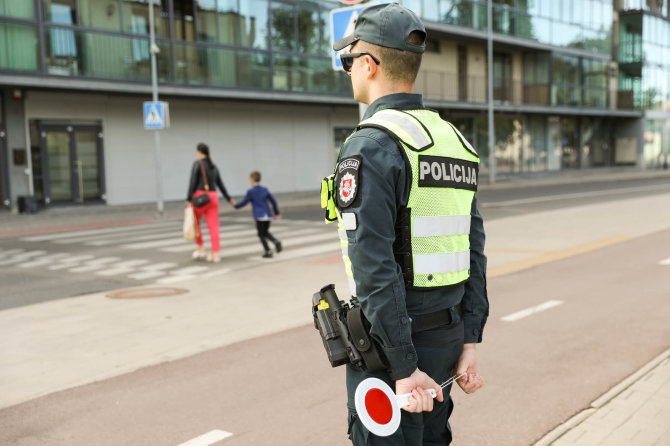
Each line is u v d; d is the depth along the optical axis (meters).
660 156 47.28
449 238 1.91
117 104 20.47
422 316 1.89
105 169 20.39
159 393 4.26
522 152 37.09
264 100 23.31
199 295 7.52
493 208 18.52
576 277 7.95
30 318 6.45
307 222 16.06
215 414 3.89
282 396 4.17
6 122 18.31
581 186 29.66
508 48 34.59
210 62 21.14
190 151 22.48
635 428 3.46
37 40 17.30
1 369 4.80
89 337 5.68
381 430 1.70
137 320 6.29
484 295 2.09
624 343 5.12
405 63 1.91
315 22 24.19
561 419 3.68
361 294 1.75
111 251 11.57
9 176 18.48
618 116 43.75
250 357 5.02
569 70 37.50
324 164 27.05
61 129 19.41
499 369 4.58
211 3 21.19
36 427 3.74
